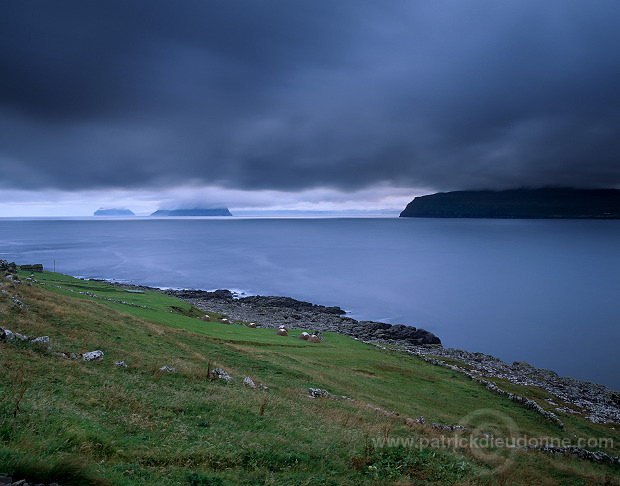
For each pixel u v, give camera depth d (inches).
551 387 2593.5
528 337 4136.3
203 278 6924.2
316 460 610.5
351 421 957.8
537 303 5526.6
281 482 514.0
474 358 3262.8
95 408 637.9
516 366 3129.9
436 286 6604.3
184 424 658.8
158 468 487.5
